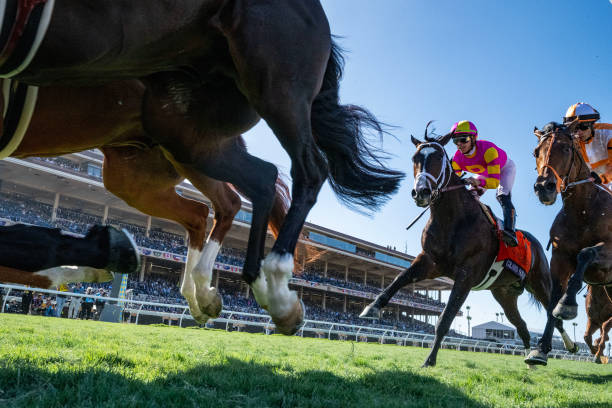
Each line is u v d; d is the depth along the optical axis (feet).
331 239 128.57
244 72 7.83
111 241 7.22
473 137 15.78
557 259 15.48
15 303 48.44
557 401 9.11
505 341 142.10
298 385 7.86
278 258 8.08
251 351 15.02
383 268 144.46
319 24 8.57
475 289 17.43
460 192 15.34
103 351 10.35
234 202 12.50
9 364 7.28
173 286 103.24
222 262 105.40
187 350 12.91
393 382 9.59
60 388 6.25
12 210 91.97
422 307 151.02
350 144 9.70
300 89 8.21
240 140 11.02
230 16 7.47
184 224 12.67
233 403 6.31
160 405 5.81
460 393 9.02
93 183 90.68
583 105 15.35
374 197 10.37
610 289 16.97
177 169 10.99
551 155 14.24
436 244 15.33
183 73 8.03
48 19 5.43
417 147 15.39
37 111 7.45
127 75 7.20
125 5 6.13
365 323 127.95
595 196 14.84
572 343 21.76
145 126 8.75
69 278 7.14
